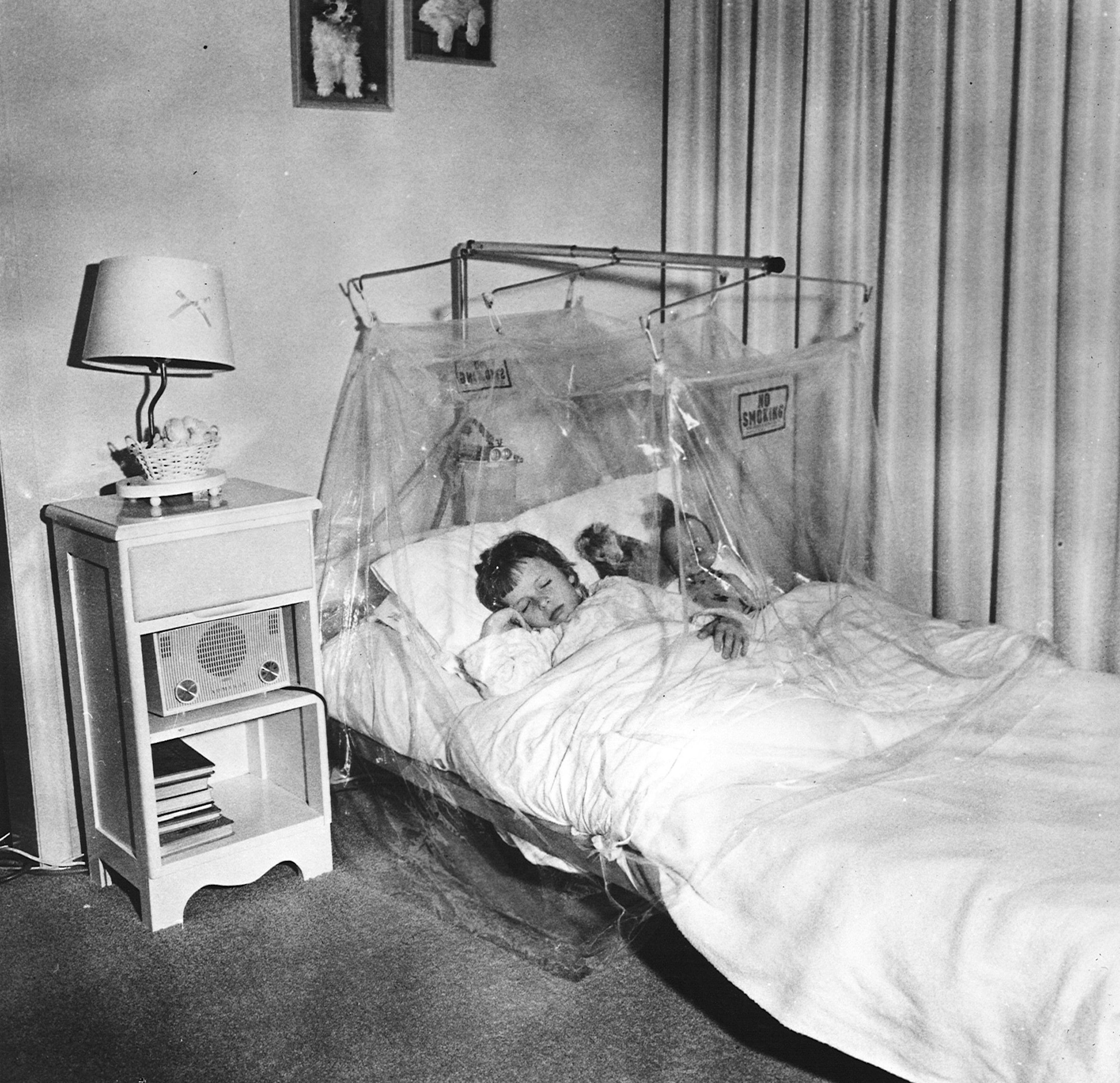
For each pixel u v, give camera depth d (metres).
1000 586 2.97
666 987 2.07
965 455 3.00
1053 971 1.46
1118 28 2.59
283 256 2.76
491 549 2.61
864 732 2.02
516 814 2.20
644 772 1.96
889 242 3.04
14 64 2.37
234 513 2.30
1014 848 1.66
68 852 2.63
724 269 3.37
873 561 2.72
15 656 2.54
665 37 3.36
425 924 2.30
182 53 2.56
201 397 2.69
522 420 2.78
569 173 3.23
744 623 2.24
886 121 3.05
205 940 2.27
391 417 2.79
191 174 2.61
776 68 3.19
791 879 1.72
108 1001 2.08
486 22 2.99
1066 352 2.76
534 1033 1.95
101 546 2.26
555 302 3.26
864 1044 1.64
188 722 2.34
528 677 2.36
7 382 2.43
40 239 2.44
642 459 2.79
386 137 2.88
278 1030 1.98
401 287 2.97
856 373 2.68
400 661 2.51
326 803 2.53
